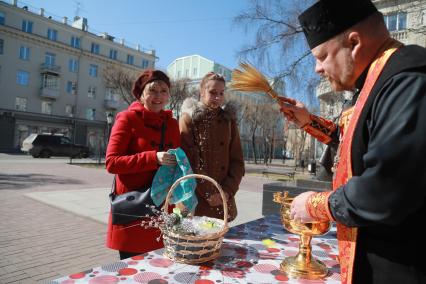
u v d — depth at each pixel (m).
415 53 0.83
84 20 37.88
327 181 4.32
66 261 3.60
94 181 11.24
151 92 2.15
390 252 0.82
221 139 2.47
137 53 41.94
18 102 32.44
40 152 23.05
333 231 2.08
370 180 0.74
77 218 5.59
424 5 8.81
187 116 2.53
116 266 1.30
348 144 0.92
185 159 1.92
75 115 36.44
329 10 0.96
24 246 4.01
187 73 39.94
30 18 32.91
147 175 2.03
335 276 1.31
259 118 30.11
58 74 34.75
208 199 2.35
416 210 0.77
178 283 1.17
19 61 32.28
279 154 55.88
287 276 1.28
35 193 7.67
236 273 1.28
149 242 1.91
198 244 1.33
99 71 38.38
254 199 8.57
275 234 1.86
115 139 2.01
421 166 0.70
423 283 0.77
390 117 0.76
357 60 0.96
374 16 0.95
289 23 9.93
